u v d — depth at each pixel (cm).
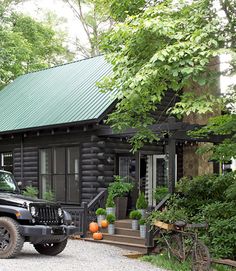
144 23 937
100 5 1359
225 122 1124
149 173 1852
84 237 1570
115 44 1130
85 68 2184
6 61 2742
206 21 1005
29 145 1983
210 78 918
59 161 1847
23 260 1085
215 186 1357
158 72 936
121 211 1659
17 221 1134
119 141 1756
